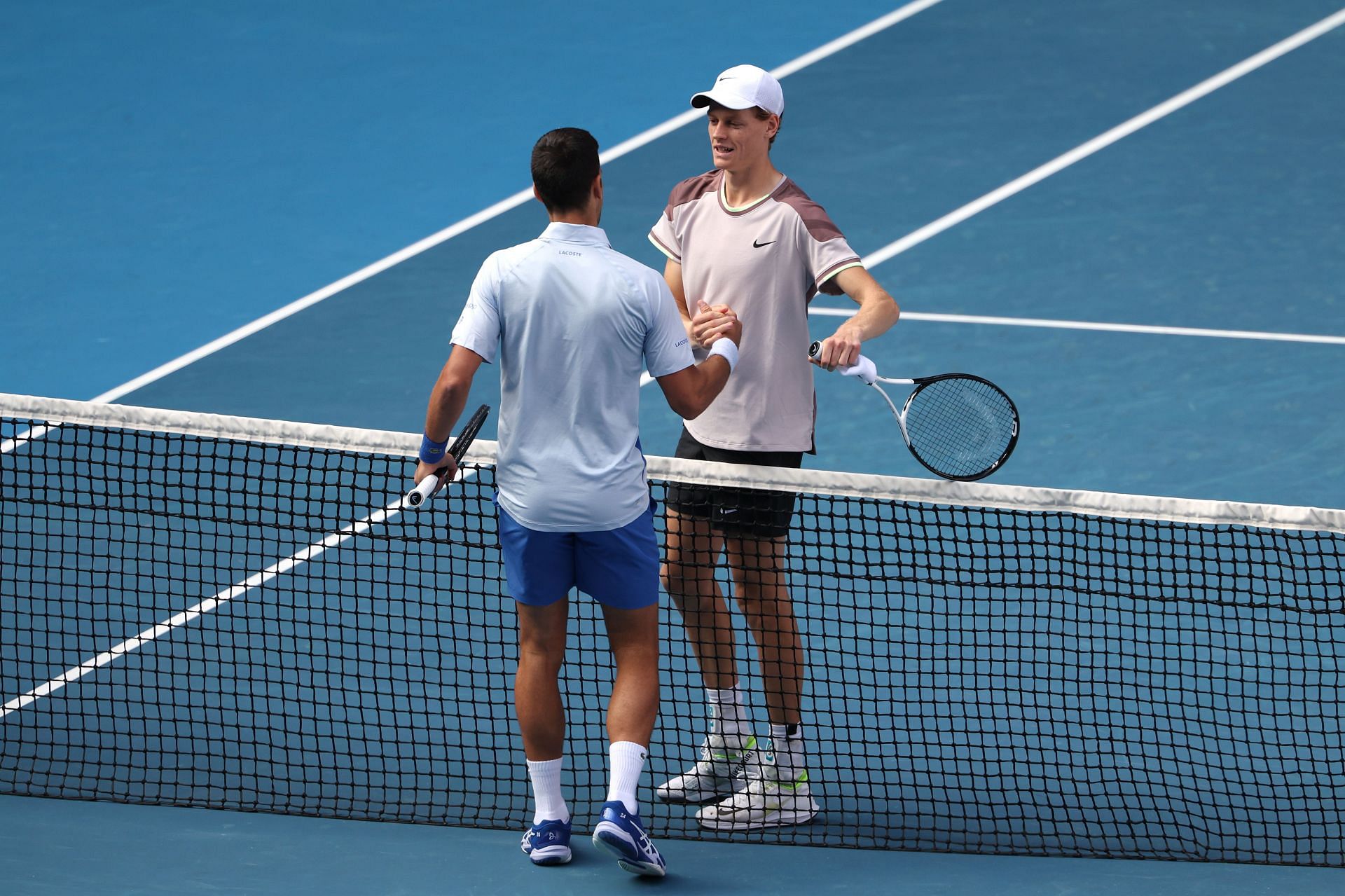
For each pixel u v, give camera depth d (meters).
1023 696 24.95
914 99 52.59
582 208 19.62
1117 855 20.98
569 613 27.38
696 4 59.78
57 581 28.17
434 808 22.12
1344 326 39.66
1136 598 23.78
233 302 43.16
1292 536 28.98
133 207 48.12
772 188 22.03
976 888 20.06
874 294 21.39
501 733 24.22
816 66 55.00
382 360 39.84
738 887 20.03
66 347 40.81
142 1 60.91
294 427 22.50
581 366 19.34
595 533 19.69
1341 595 27.39
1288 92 51.88
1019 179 47.81
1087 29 56.22
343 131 52.44
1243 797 22.42
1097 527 29.88
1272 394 36.47
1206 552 29.00
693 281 22.47
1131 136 49.88
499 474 20.02
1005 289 42.09
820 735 23.89
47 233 46.62
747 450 22.23
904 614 27.00
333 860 20.53
